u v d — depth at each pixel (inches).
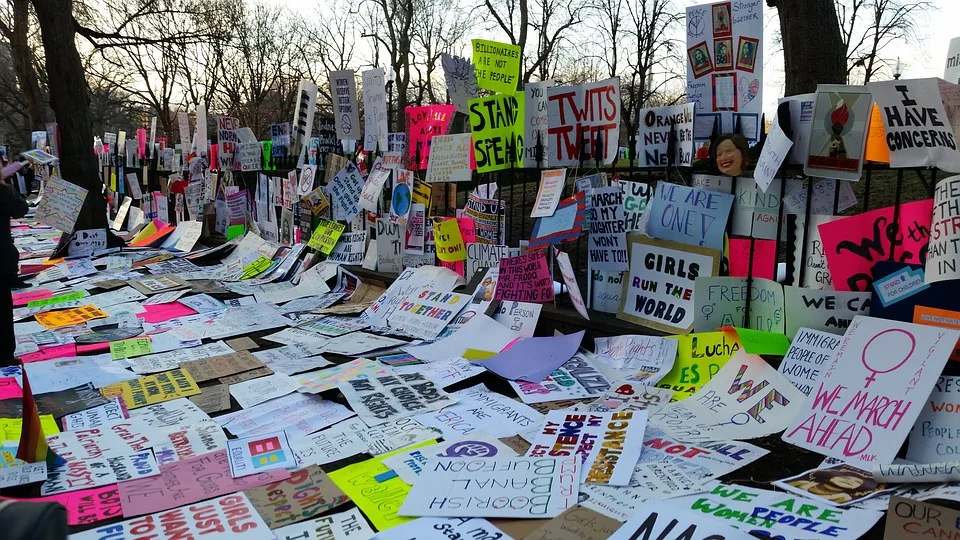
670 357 132.8
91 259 314.8
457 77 192.4
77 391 139.6
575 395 129.2
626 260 151.5
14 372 152.9
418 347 164.2
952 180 96.3
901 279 105.4
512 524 83.7
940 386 95.0
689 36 135.7
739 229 133.4
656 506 83.1
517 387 134.8
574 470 95.7
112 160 533.6
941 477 80.0
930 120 103.0
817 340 112.1
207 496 93.2
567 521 82.9
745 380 118.8
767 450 100.5
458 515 86.0
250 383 142.1
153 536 82.7
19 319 209.6
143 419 123.6
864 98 110.2
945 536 69.0
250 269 276.5
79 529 84.7
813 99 115.6
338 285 237.9
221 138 333.7
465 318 173.6
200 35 621.3
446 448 106.8
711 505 84.4
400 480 96.9
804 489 86.4
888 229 109.7
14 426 119.3
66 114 343.6
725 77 132.6
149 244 357.7
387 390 133.8
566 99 157.6
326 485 95.4
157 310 216.8
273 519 86.7
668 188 141.8
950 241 96.3
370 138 231.6
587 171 189.0
